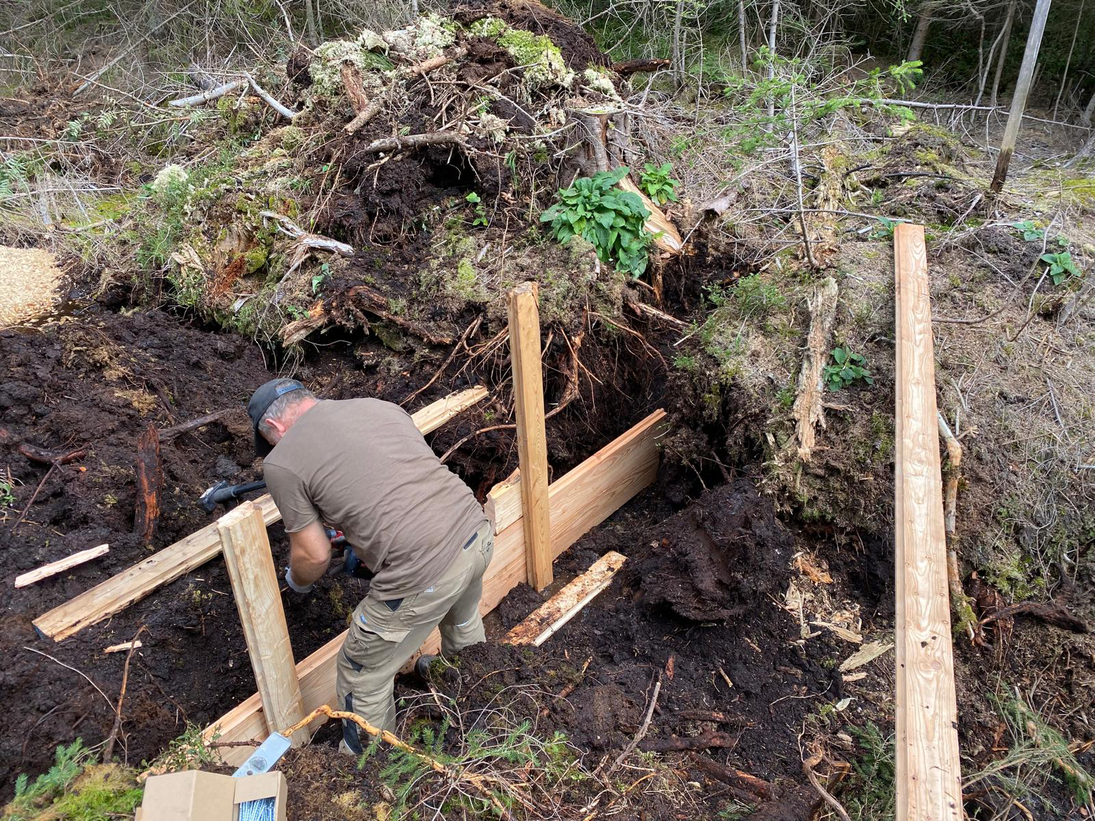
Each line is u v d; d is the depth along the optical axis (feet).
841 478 10.28
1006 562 9.85
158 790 5.57
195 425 11.19
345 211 13.51
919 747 6.25
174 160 18.40
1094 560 9.79
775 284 12.48
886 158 16.16
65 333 11.87
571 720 8.53
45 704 7.45
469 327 12.12
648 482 12.75
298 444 7.19
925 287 11.40
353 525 7.30
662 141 16.66
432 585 7.45
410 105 14.28
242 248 13.70
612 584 11.03
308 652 9.57
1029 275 12.28
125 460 10.39
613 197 13.00
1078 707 9.16
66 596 8.71
